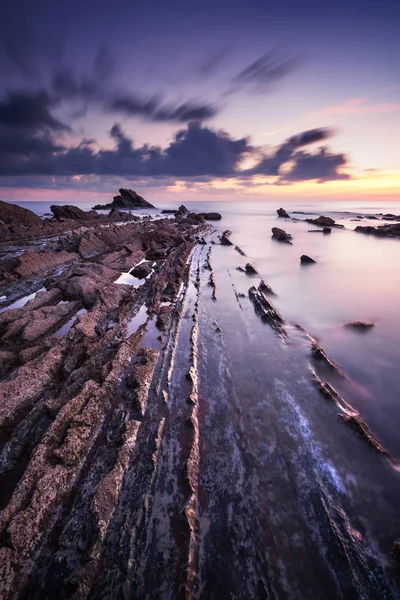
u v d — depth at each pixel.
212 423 6.89
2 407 7.10
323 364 9.30
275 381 8.46
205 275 20.39
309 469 5.67
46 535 4.59
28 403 7.52
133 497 5.14
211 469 5.71
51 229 38.94
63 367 9.02
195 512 4.91
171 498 5.13
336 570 4.10
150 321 12.47
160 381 8.27
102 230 32.59
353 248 32.50
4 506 5.07
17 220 38.16
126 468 5.66
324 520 4.75
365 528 4.62
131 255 25.33
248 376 8.72
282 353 10.03
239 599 3.84
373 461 5.85
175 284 17.28
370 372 9.20
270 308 13.57
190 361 9.37
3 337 10.73
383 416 7.36
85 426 6.45
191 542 4.45
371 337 11.44
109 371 8.46
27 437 6.43
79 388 7.85
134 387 7.96
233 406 7.43
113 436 6.44
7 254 24.81
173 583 3.99
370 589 3.88
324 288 17.72
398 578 3.97
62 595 3.86
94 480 5.44
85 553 4.32
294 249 32.09
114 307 13.70
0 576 3.96
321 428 6.68
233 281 19.03
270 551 4.36
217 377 8.66
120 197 106.62
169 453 6.03
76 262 23.34
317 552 4.33
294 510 4.93
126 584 3.97
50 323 11.93
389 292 16.91
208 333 11.45
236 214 98.44
